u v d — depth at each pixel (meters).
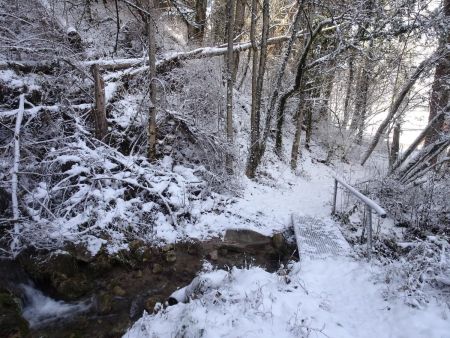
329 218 8.11
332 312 4.32
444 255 4.84
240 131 12.50
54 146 7.55
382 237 7.14
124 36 11.98
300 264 5.61
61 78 8.43
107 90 8.85
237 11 14.45
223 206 8.09
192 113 9.74
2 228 6.05
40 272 5.43
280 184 11.49
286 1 17.33
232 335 3.73
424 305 4.18
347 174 15.37
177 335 4.11
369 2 10.36
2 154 7.12
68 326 5.06
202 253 6.64
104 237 6.18
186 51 11.33
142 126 8.95
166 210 7.30
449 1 11.46
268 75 16.06
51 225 5.93
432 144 9.38
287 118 17.80
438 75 12.41
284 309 4.23
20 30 9.53
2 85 7.74
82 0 11.93
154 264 6.18
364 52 10.64
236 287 4.78
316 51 12.26
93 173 7.13
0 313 4.80
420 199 8.58
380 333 3.92
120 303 5.47
